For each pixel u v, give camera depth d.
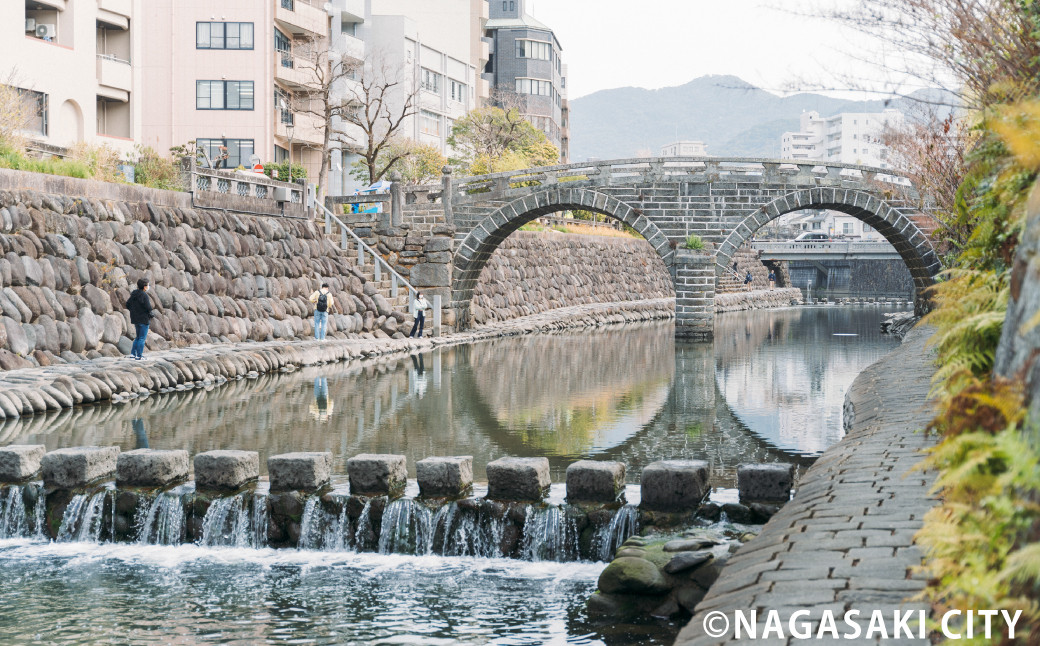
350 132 64.38
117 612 9.50
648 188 43.09
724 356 35.62
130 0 44.62
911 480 7.29
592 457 15.66
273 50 55.97
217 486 12.30
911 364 16.78
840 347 39.69
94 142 41.53
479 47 88.56
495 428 18.77
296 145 62.00
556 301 60.44
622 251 75.38
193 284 29.84
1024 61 7.17
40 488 12.49
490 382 26.69
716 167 42.62
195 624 9.16
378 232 43.56
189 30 54.91
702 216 42.94
